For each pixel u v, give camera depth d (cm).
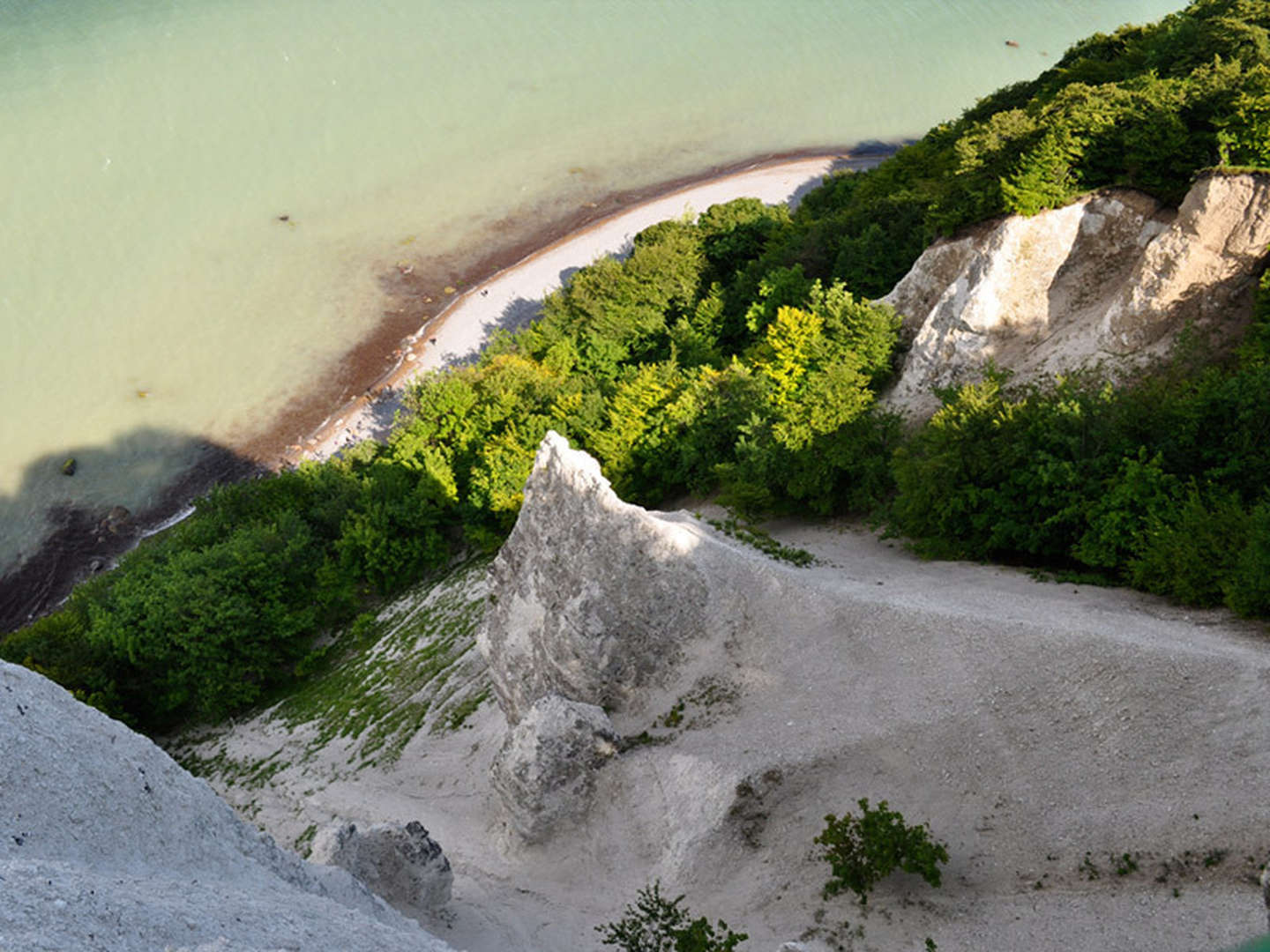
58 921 1852
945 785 3119
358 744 5603
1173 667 2967
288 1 16962
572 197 13188
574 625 4028
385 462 7769
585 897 3566
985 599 3678
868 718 3381
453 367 10588
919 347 5372
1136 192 4897
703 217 10150
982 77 16112
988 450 4250
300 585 7100
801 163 13712
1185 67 6100
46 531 9381
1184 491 3716
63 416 10356
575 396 7012
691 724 3784
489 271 11981
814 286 6034
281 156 13650
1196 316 4341
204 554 7125
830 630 3712
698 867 3291
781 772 3322
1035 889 2788
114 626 6712
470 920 3597
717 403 5794
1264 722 2747
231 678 6638
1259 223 4178
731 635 3894
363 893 2983
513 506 6556
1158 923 2544
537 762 3744
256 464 9881
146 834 2409
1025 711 3147
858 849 2934
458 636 5975
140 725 6888
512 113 14888
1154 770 2845
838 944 2867
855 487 4959
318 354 10988
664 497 6241
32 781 2241
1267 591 3152
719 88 15562
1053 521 3959
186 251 12212
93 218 12581
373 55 15975
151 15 16150
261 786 5672
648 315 8438
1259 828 2572
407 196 13175
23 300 11512
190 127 14138
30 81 14450
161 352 10981
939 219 5556
